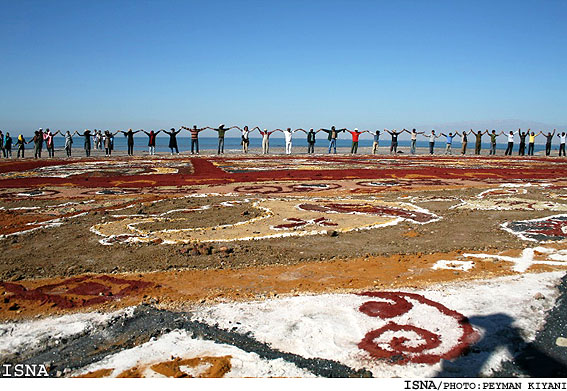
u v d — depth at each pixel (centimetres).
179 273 620
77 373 376
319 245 764
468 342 420
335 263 664
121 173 2128
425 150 6150
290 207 1146
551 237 818
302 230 879
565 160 3538
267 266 650
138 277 605
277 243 778
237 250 728
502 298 523
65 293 549
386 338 430
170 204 1193
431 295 535
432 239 808
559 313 481
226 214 1041
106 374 374
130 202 1227
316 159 3331
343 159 3369
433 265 653
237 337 434
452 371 374
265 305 510
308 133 4109
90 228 895
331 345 418
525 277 597
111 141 3744
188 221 962
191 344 421
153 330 449
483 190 1532
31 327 460
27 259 684
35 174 2064
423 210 1114
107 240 795
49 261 674
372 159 3416
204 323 464
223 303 517
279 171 2245
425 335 434
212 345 419
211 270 632
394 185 1686
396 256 696
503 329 445
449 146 4422
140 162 2903
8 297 535
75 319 477
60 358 401
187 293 548
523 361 389
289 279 596
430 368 378
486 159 3597
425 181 1838
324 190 1527
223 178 1903
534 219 994
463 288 557
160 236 829
